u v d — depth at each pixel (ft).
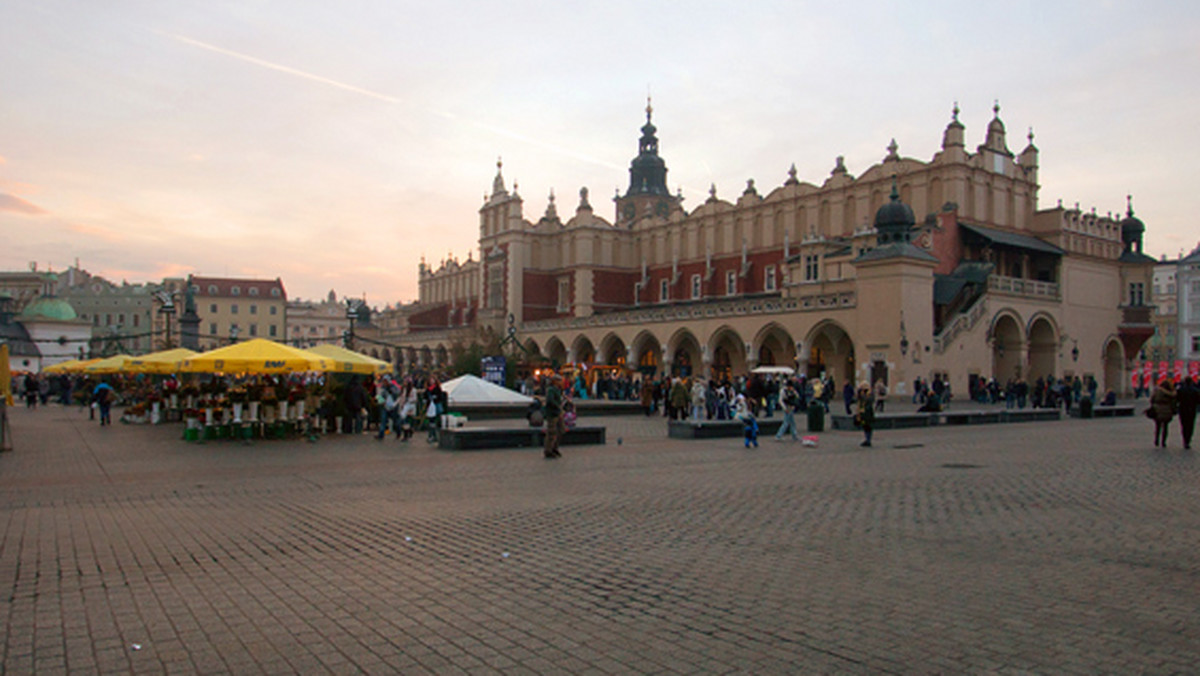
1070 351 216.74
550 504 47.39
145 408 127.24
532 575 30.60
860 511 44.37
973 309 188.55
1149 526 39.83
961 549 34.78
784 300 198.80
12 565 32.17
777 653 22.21
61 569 31.53
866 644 22.90
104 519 42.47
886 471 63.00
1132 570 31.09
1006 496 49.62
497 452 79.46
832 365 207.92
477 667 21.26
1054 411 139.23
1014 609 26.09
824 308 188.55
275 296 461.37
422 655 22.13
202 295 444.96
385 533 38.75
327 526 40.57
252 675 20.74
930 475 60.29
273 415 91.76
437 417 90.84
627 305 313.94
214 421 90.27
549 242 323.78
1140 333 233.96
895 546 35.42
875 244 201.16
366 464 68.95
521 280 315.99
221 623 24.84
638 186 384.27
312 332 504.43
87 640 23.27
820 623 24.73
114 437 97.14
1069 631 23.98
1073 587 28.68
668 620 25.08
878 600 27.12
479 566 32.09
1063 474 60.23
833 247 220.84
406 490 53.52
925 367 175.52
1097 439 93.25
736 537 37.50
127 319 452.76
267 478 59.62
